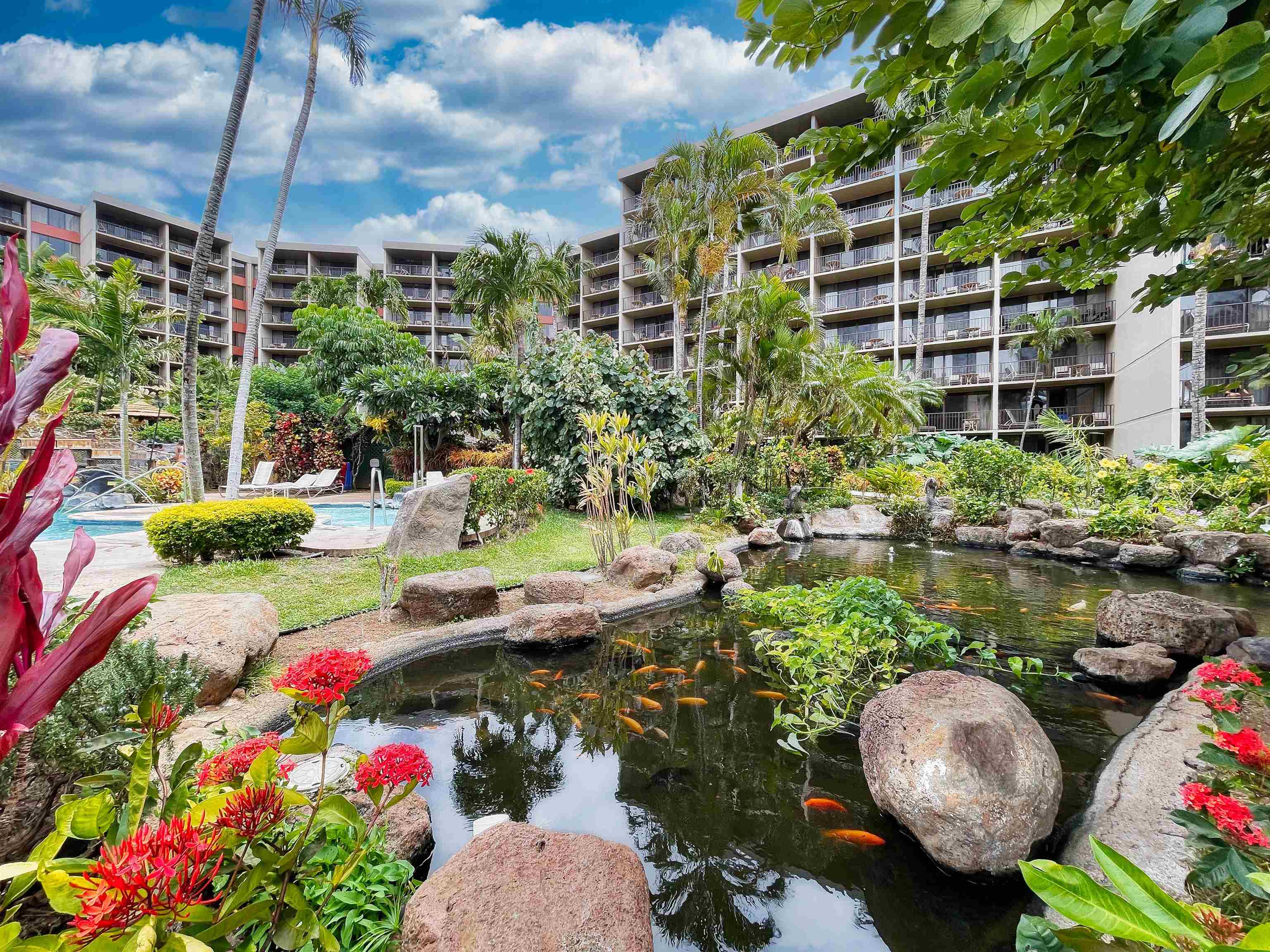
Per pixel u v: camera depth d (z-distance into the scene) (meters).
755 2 1.35
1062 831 2.04
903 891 1.89
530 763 2.73
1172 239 2.18
